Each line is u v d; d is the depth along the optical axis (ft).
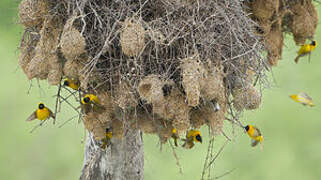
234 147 67.10
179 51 57.36
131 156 59.47
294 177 67.67
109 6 57.52
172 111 57.31
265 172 67.31
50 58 57.62
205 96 57.21
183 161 65.10
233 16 57.52
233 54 57.62
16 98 67.51
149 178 63.67
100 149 59.41
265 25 58.75
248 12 58.75
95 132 57.77
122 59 57.41
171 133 57.77
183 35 57.21
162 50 57.31
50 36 57.67
